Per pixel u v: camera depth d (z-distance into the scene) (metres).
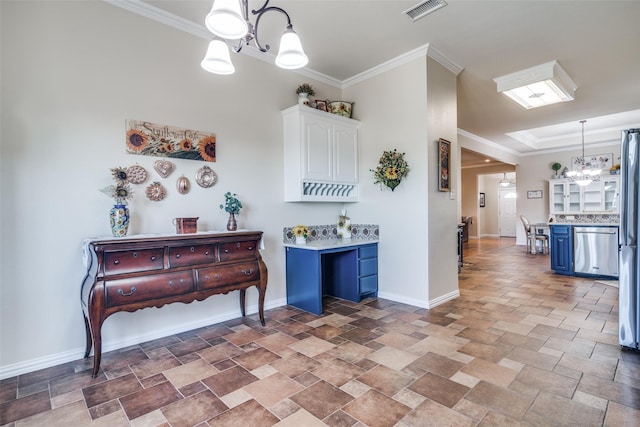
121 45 2.67
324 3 2.75
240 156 3.42
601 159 8.40
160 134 2.86
